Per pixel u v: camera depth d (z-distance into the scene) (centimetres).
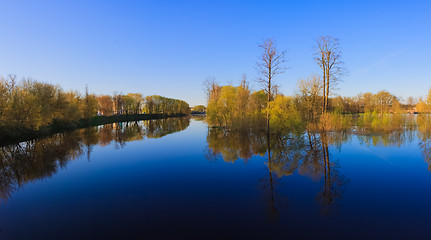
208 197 970
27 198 991
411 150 1809
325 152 1789
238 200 930
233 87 4062
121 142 2664
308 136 2558
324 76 2775
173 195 1003
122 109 8919
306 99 2914
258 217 776
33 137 2805
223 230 696
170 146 2347
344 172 1270
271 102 2697
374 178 1158
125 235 677
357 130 2903
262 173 1309
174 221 762
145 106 10406
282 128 2578
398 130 2825
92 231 705
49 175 1349
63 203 930
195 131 3825
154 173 1360
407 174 1211
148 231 700
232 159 1683
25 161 1728
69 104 3709
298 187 1060
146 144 2498
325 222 729
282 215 785
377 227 691
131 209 864
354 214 779
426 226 691
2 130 2314
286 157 1673
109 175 1330
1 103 2316
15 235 687
